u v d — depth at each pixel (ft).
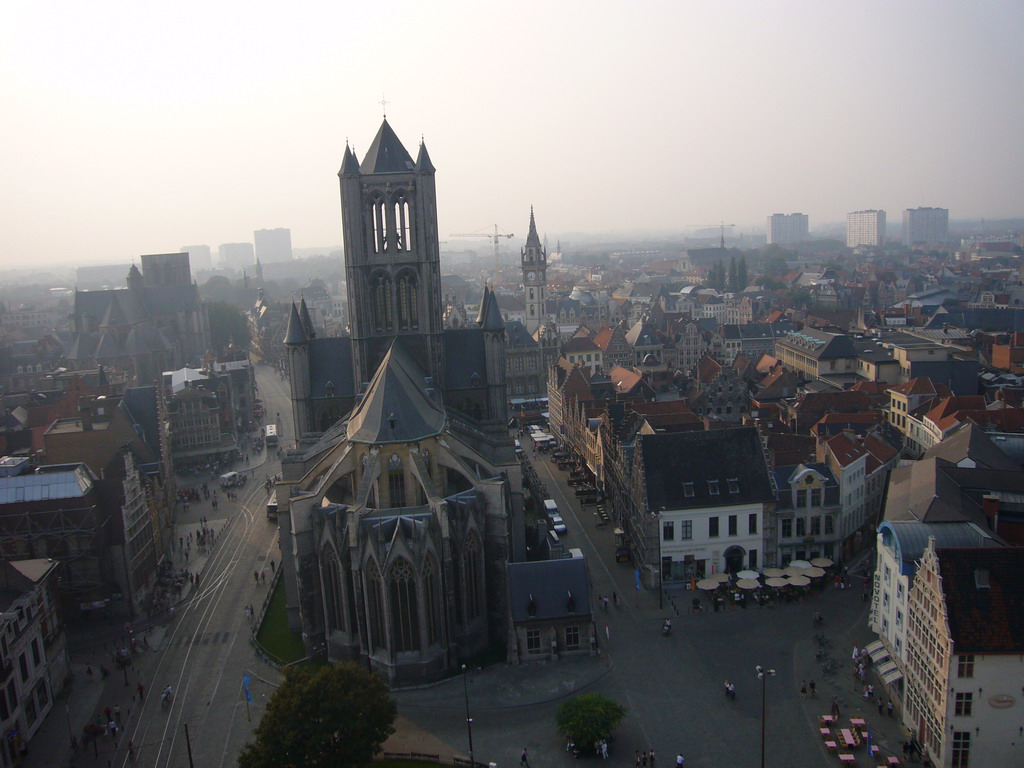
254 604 366.22
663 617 332.60
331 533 295.89
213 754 257.96
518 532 344.69
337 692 225.15
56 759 258.78
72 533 352.49
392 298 400.26
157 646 331.16
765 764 240.73
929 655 238.07
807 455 411.75
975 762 228.43
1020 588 229.66
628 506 399.03
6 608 268.82
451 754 251.80
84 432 434.71
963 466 337.93
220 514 494.18
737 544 361.51
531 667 299.38
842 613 330.54
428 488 298.35
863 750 245.86
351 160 386.32
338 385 405.18
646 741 254.27
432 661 288.92
